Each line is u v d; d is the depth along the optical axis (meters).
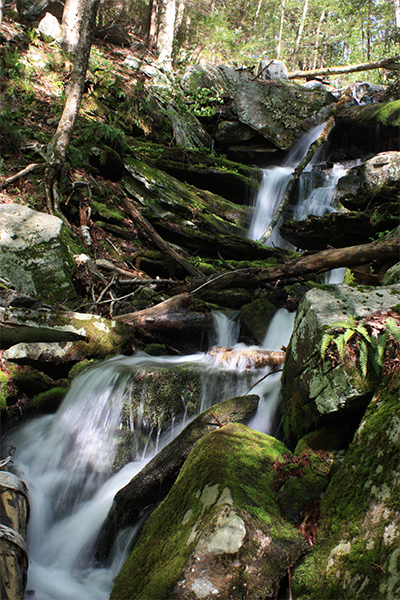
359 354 2.67
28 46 11.55
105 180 9.19
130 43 15.68
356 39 23.47
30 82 10.53
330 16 24.61
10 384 4.64
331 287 3.38
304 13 22.86
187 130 12.84
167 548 2.40
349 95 14.00
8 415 4.53
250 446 2.89
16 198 7.41
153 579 2.26
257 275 6.48
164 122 12.71
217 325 6.16
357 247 5.62
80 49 8.90
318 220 8.32
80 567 3.34
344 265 5.74
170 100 13.22
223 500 2.39
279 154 13.75
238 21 21.17
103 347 5.25
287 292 6.53
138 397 4.31
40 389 4.84
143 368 4.48
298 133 13.88
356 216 7.85
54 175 7.96
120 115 11.95
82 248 7.15
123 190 9.32
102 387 4.48
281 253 8.57
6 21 12.36
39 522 3.68
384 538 2.01
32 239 5.77
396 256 5.38
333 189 10.43
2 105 9.05
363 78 21.95
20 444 4.41
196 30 17.78
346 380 2.67
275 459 2.82
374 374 2.64
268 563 2.21
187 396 4.36
